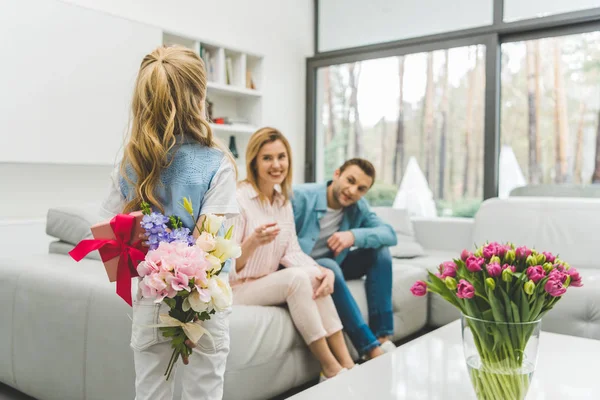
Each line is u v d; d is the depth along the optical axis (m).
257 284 1.97
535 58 4.05
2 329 2.06
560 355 1.54
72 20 3.19
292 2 5.04
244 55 4.39
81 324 1.76
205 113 1.38
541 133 4.04
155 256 1.06
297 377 1.92
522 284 1.11
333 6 5.12
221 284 1.10
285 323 1.87
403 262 3.13
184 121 1.29
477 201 4.23
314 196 2.35
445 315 2.82
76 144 3.23
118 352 1.64
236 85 4.42
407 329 2.65
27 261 2.10
